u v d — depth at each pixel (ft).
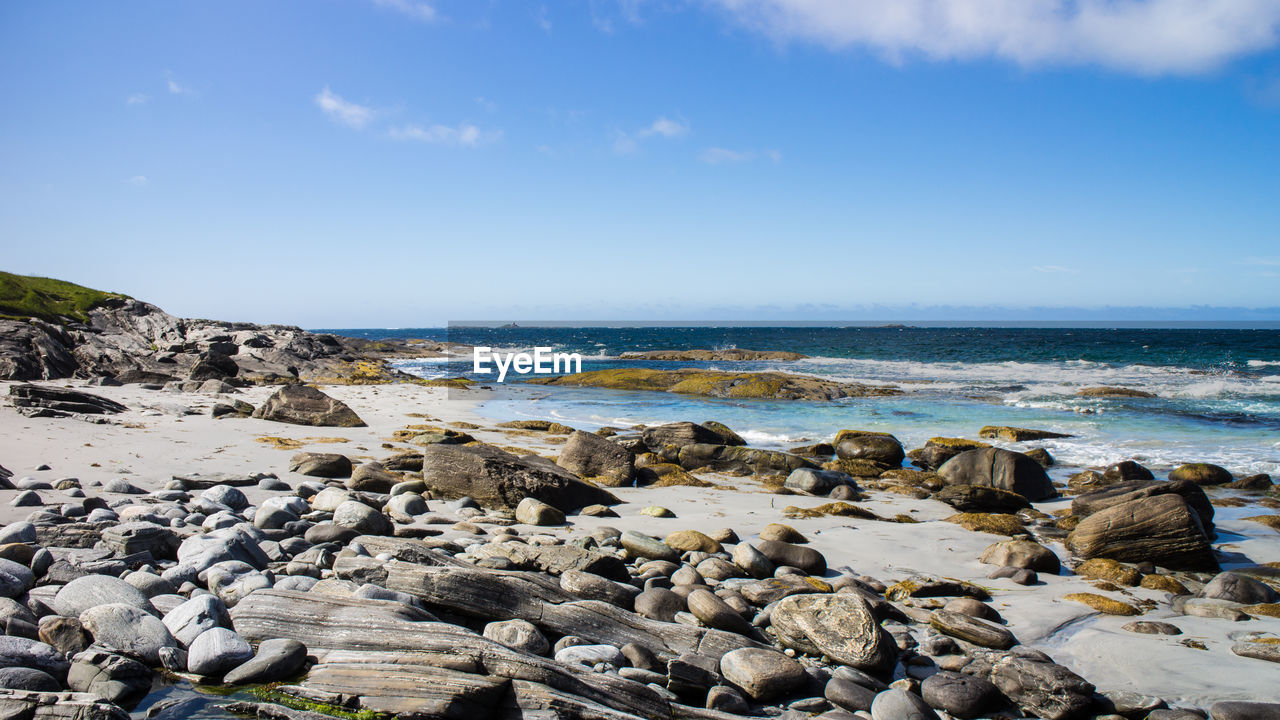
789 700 16.74
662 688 16.11
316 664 15.07
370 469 38.52
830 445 61.67
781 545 27.63
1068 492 48.01
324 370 130.11
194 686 14.39
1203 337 341.82
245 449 47.78
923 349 232.53
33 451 41.09
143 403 68.23
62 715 12.18
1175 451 59.67
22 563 18.88
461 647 15.06
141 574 18.45
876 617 19.43
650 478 48.29
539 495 36.68
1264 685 17.95
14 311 128.77
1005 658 18.34
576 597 20.58
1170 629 21.77
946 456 56.59
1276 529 37.50
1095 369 142.92
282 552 22.68
